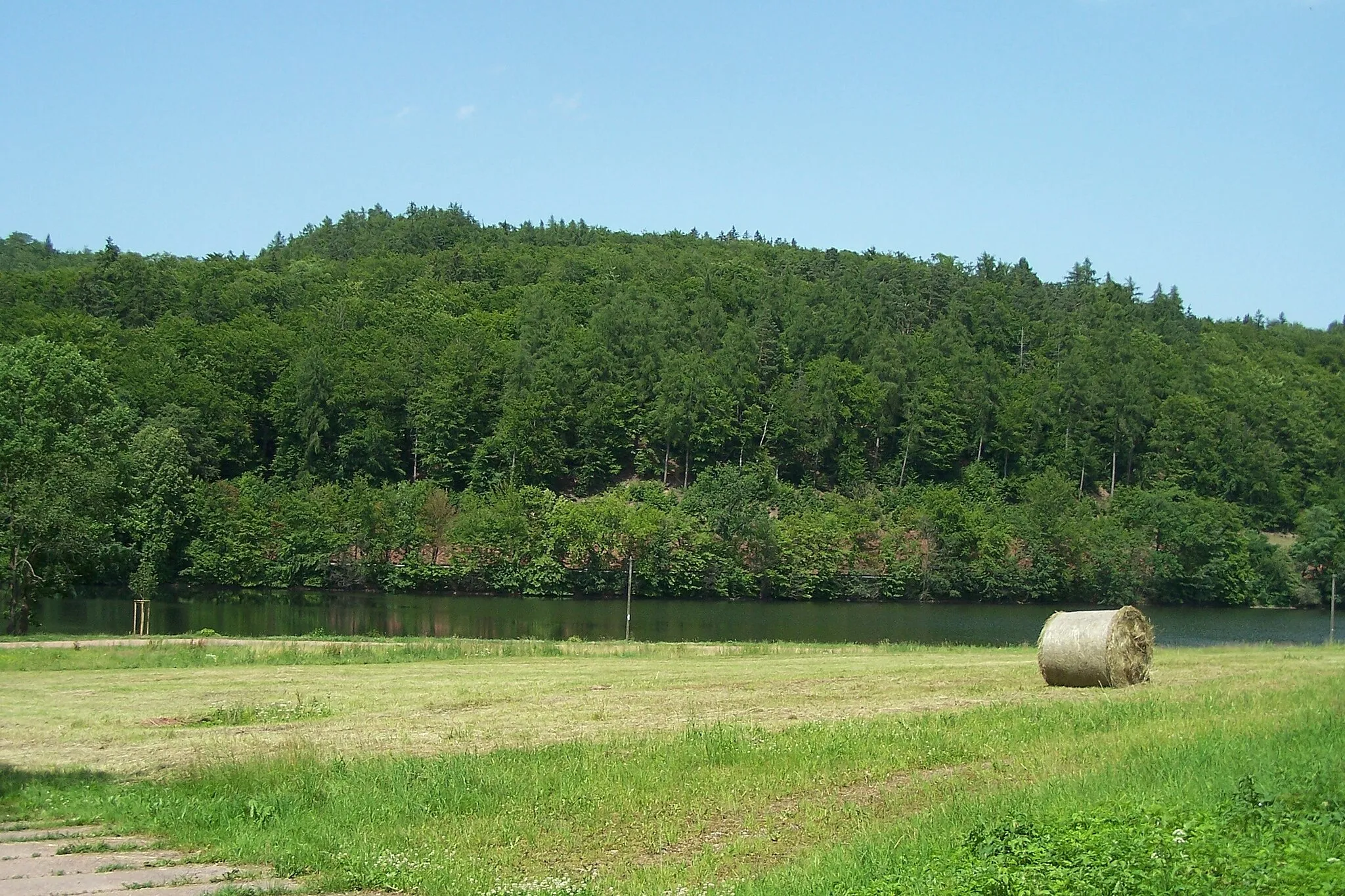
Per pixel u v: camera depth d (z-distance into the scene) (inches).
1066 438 4180.6
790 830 463.5
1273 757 509.0
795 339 4766.2
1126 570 3157.0
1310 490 3863.2
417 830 467.8
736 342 4510.3
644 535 3065.9
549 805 501.4
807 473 4185.5
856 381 4306.1
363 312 5059.1
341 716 796.0
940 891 335.3
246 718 794.8
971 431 4279.0
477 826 472.1
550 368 4055.1
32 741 703.7
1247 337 5871.1
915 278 6220.5
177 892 389.1
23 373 1945.1
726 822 479.5
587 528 3058.6
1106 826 377.7
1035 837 372.5
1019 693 861.8
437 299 5565.9
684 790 521.0
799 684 954.1
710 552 3127.5
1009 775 531.5
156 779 580.7
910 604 3125.0
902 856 390.3
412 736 695.1
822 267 6766.7
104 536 2042.3
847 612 2792.8
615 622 2406.5
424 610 2549.2
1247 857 341.4
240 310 5029.5
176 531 2780.5
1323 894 305.7
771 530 3179.1
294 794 524.7
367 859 424.8
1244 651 1379.2
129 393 3341.5
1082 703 751.7
